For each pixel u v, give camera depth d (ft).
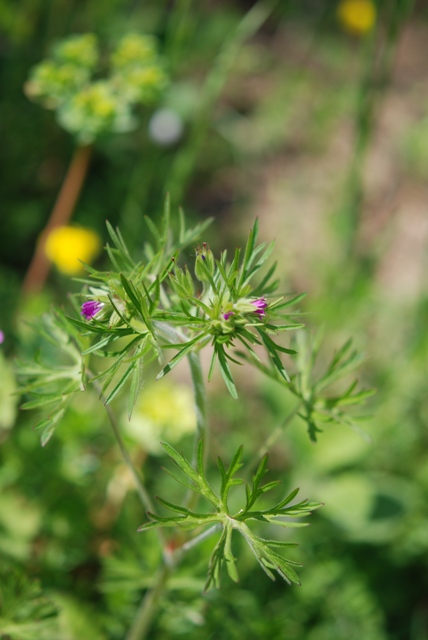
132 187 2.02
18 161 2.30
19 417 1.60
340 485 1.70
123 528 1.45
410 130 2.67
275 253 2.29
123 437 1.55
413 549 1.65
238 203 2.48
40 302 1.75
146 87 1.67
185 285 0.92
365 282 1.96
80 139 1.65
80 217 2.22
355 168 1.98
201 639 1.42
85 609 1.44
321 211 2.48
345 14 2.79
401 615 1.63
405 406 1.85
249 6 3.04
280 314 0.95
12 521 1.44
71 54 1.68
